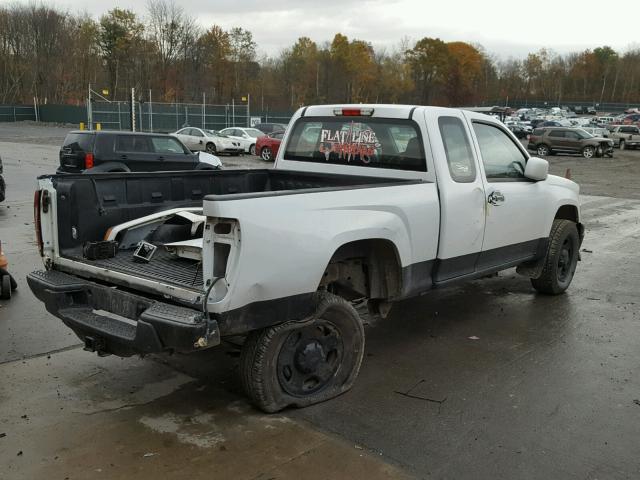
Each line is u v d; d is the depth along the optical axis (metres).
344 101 95.69
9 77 80.25
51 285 4.18
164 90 79.31
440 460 3.53
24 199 14.24
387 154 5.31
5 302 6.40
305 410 4.12
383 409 4.16
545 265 6.80
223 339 4.18
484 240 5.50
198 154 17.17
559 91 138.62
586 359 5.15
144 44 79.44
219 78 82.56
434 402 4.29
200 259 4.24
